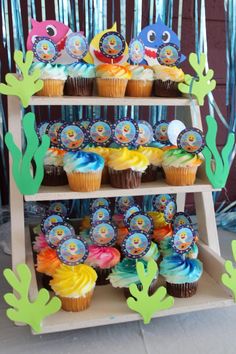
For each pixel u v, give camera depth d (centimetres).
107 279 61
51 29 60
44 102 55
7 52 80
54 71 56
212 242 68
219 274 62
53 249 59
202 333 57
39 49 55
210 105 94
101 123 60
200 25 88
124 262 58
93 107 86
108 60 63
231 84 93
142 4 83
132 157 57
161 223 69
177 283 57
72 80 59
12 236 57
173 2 85
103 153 61
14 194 57
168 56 62
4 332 56
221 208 101
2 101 82
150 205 93
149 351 53
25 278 50
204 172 62
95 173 56
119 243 66
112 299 58
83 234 67
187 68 90
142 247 57
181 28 88
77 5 80
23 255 58
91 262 60
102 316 54
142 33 65
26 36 80
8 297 50
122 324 59
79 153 56
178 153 59
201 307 57
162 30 65
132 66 62
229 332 57
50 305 51
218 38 91
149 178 63
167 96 62
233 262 77
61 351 53
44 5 79
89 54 64
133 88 61
